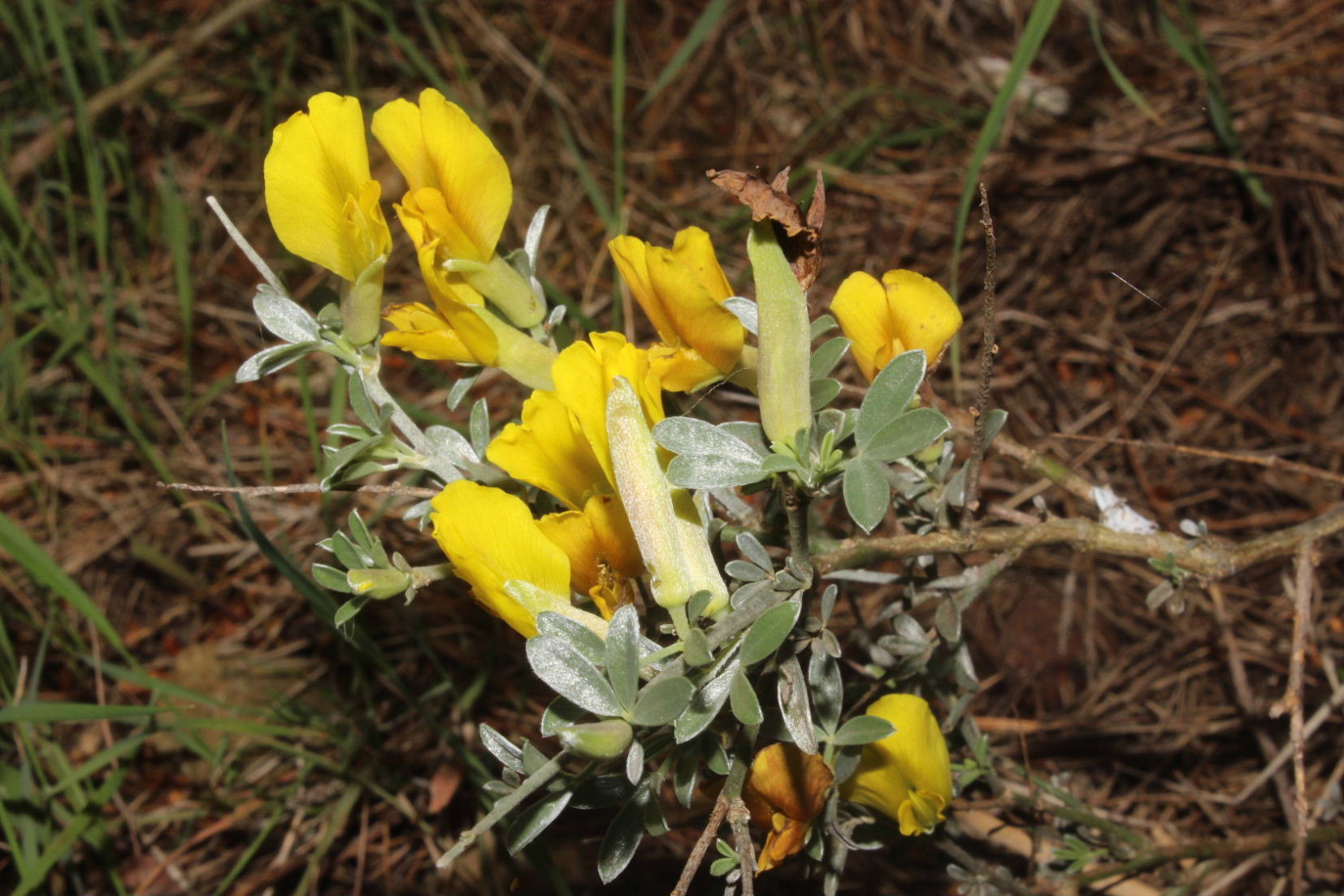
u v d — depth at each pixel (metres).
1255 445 0.49
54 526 0.49
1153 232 0.54
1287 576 0.44
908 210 0.57
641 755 0.21
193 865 0.41
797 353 0.22
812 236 0.22
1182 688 0.43
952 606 0.26
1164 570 0.28
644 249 0.23
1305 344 0.51
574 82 0.61
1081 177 0.55
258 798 0.42
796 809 0.24
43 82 0.54
